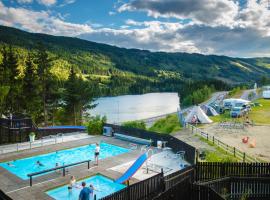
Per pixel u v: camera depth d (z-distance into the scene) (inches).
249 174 689.0
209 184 655.1
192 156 824.9
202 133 1244.5
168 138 1035.3
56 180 714.2
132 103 5772.6
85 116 2447.1
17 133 1181.7
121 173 765.3
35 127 1245.7
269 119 1753.2
